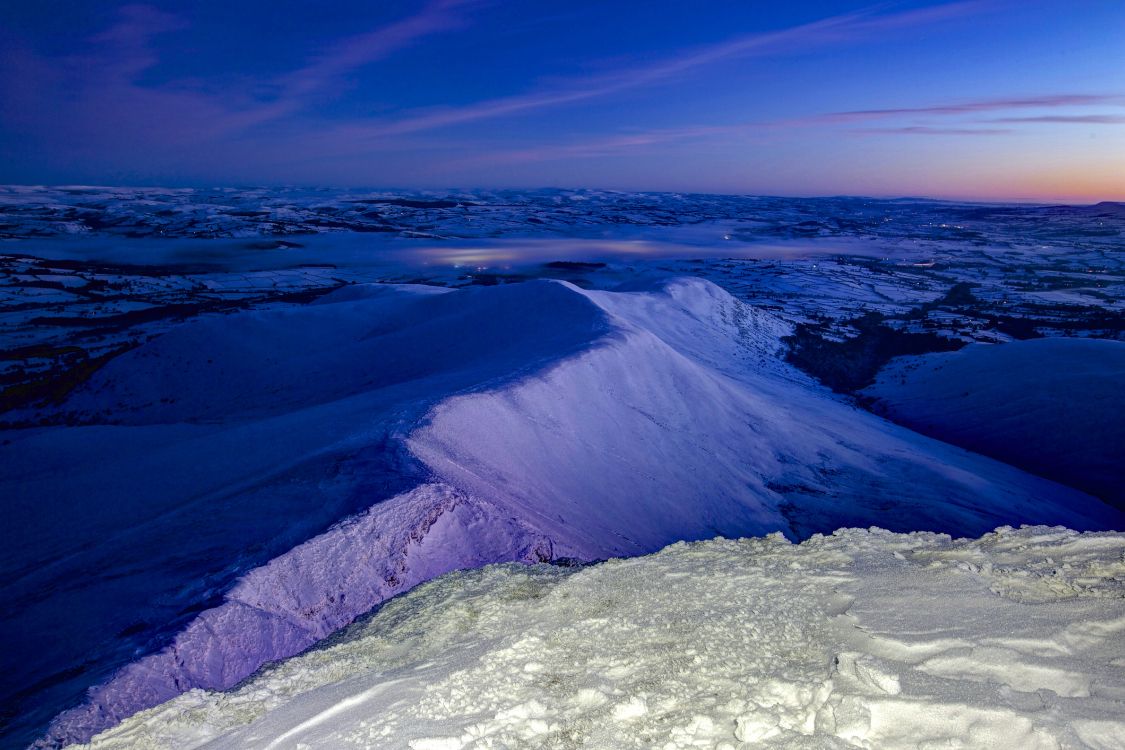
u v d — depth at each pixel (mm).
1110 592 4352
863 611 4848
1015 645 3846
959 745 3096
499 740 3924
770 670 4211
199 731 4922
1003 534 6324
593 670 4750
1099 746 2902
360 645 6586
